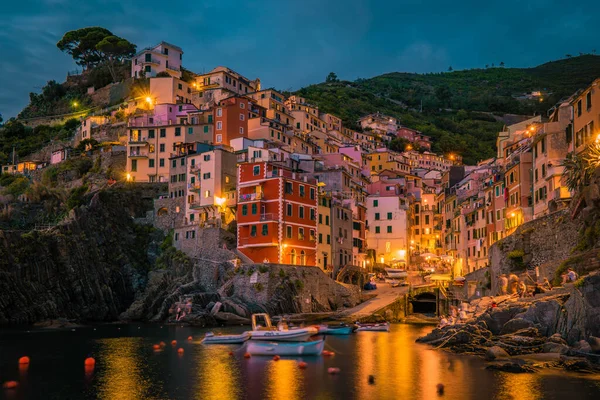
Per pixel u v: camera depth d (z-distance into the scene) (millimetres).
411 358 51625
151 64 182875
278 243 101188
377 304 99875
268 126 146875
